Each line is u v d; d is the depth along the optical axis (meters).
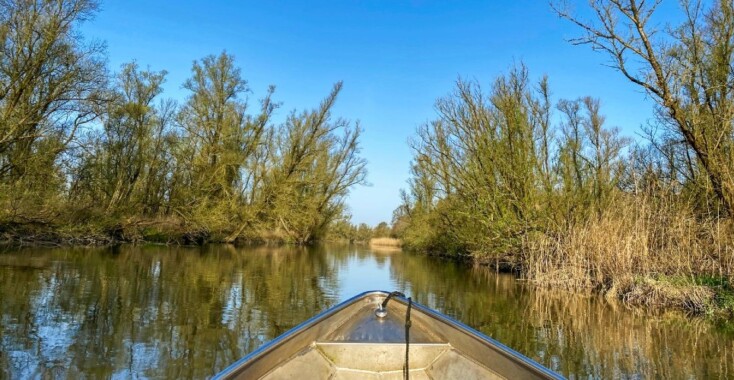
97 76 18.77
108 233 23.48
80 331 6.80
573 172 18.52
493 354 3.78
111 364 5.45
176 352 6.00
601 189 17.61
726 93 12.32
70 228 20.31
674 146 14.62
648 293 10.58
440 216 26.20
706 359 6.32
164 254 20.36
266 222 31.69
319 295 11.02
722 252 10.55
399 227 49.09
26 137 17.47
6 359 5.45
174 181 27.94
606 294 11.82
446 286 13.84
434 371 4.15
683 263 11.00
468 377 4.03
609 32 10.56
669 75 10.70
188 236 27.78
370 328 4.33
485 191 17.80
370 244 56.25
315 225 37.34
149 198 27.44
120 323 7.38
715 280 10.47
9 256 15.71
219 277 13.55
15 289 9.75
